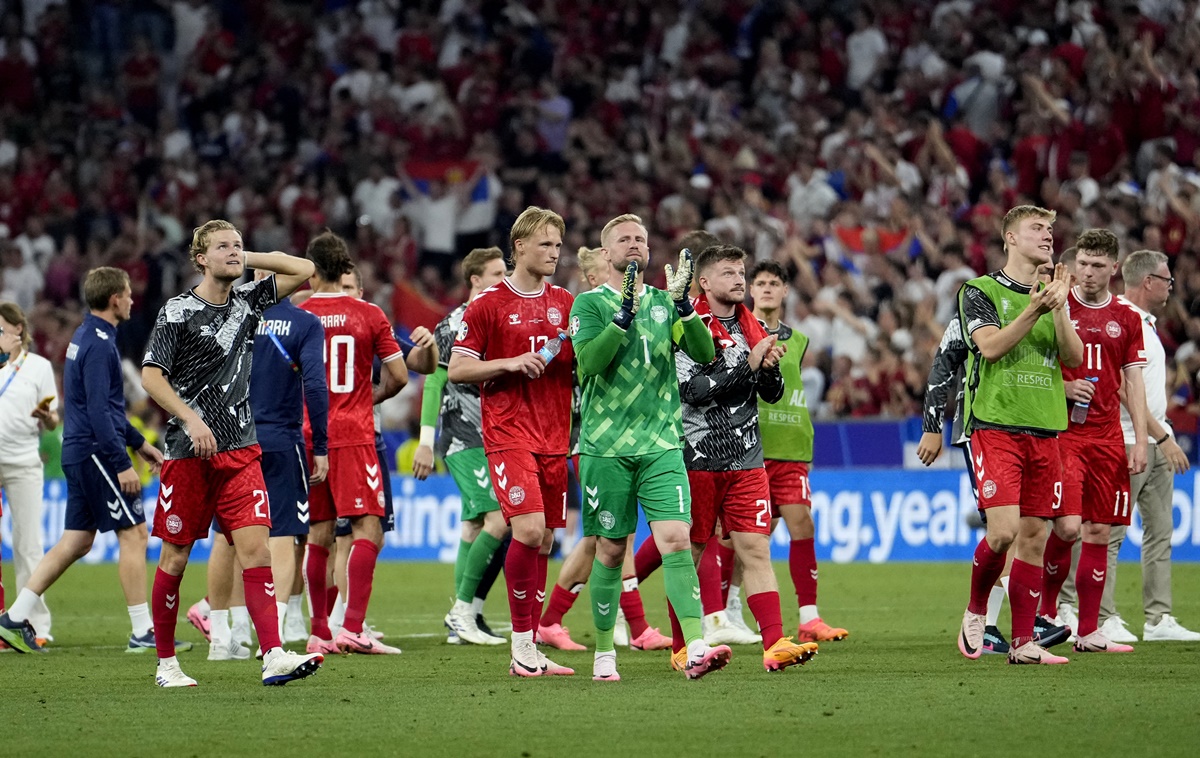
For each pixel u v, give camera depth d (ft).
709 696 65.51
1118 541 95.09
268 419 85.46
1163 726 56.34
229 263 68.74
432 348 94.58
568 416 74.23
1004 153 228.84
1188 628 101.14
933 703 62.69
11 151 254.47
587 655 87.81
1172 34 230.07
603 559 71.20
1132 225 200.54
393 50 273.75
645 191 239.09
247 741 54.34
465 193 241.55
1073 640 91.66
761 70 250.78
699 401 74.90
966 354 80.02
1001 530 76.33
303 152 256.93
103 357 90.53
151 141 260.83
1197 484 158.61
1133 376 87.71
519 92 254.27
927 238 213.66
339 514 88.74
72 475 92.73
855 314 204.74
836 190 227.40
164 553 70.23
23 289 231.71
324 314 90.33
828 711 60.54
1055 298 72.74
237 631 89.35
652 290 71.92
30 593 92.12
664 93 254.47
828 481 170.40
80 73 268.00
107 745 53.62
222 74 267.39
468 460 94.27
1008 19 243.81
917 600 124.98
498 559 98.32
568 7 268.41
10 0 270.46
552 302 73.87
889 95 240.53
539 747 52.65
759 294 95.55
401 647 93.35
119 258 230.89
